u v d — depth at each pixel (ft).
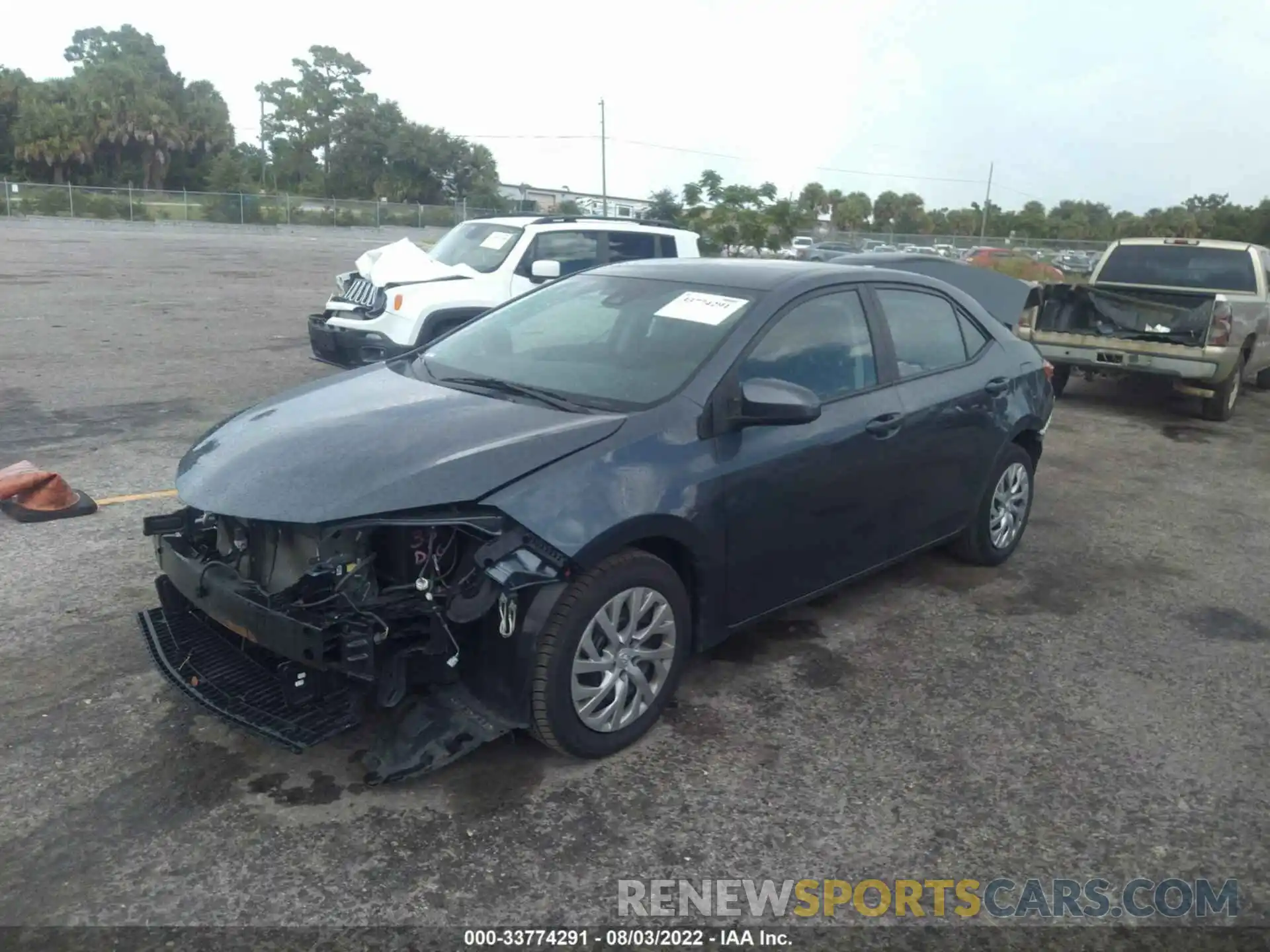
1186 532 22.44
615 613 12.01
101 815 10.85
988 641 16.16
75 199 157.17
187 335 44.55
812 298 14.99
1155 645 16.29
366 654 10.77
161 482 22.44
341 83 244.83
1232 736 13.52
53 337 42.22
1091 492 25.52
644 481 12.11
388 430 12.32
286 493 11.25
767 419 12.90
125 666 13.96
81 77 228.63
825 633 16.21
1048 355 36.68
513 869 10.33
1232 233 191.52
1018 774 12.42
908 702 14.07
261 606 11.09
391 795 11.42
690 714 13.51
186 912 9.57
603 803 11.46
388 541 11.64
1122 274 39.88
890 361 16.06
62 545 18.28
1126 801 11.96
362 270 32.86
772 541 13.94
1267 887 10.57
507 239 34.17
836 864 10.66
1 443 25.17
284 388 33.09
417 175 235.40
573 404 13.17
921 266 33.99
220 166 213.46
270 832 10.71
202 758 11.94
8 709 12.80
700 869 10.49
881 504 15.78
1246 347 35.96
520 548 11.12
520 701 11.47
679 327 14.28
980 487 18.17
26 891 9.73
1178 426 34.58
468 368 15.01
